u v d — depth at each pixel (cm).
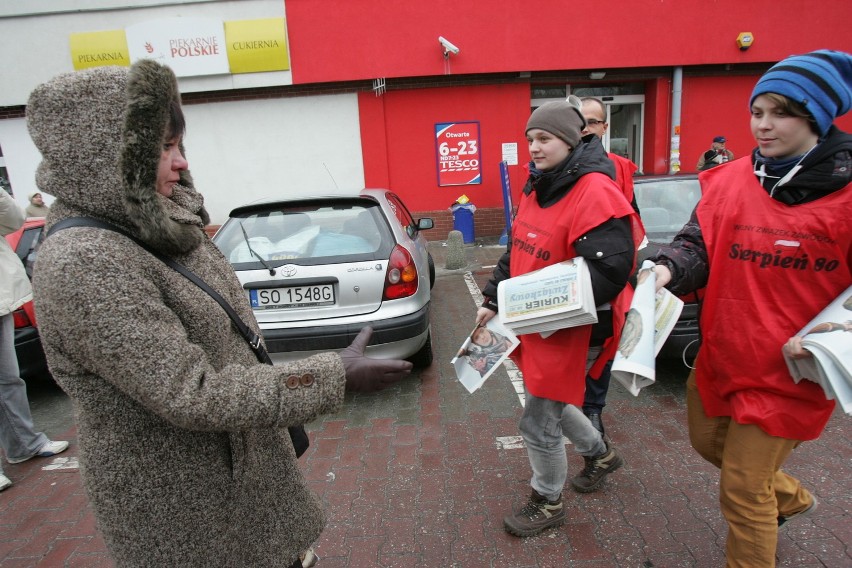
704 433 203
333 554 241
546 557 232
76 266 97
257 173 997
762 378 172
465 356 240
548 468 236
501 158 1015
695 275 189
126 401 109
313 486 293
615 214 191
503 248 950
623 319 210
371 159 999
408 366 121
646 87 1056
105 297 97
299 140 988
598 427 290
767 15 966
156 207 105
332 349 370
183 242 113
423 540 247
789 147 162
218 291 125
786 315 169
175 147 120
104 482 112
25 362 405
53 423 398
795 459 290
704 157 862
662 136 1034
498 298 212
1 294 318
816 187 160
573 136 204
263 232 397
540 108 208
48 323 100
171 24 918
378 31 938
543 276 202
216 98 967
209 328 117
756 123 165
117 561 117
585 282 191
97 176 103
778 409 170
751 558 179
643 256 360
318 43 938
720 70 1013
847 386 144
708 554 228
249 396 105
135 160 101
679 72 985
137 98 99
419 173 1016
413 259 394
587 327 207
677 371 411
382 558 237
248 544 129
